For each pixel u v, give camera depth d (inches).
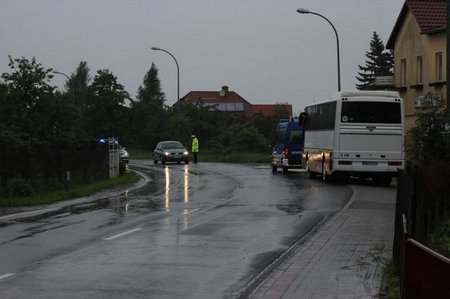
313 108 1234.0
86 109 2923.2
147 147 3058.6
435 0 1470.2
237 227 554.9
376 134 1054.4
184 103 3230.8
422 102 621.6
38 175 930.7
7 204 772.0
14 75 1234.6
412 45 1465.3
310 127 1258.6
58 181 987.9
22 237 503.8
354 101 1055.0
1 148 957.8
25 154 901.2
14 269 374.6
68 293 315.3
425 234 424.8
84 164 1108.5
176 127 2935.5
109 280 344.8
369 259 388.8
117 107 2930.6
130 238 494.9
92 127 2898.6
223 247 450.6
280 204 752.3
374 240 463.2
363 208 682.8
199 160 2354.8
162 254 423.8
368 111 1055.0
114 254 424.5
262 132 3088.1
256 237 497.4
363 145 1055.0
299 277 342.3
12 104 1218.6
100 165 1203.9
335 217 602.5
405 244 229.8
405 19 1497.3
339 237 478.0
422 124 603.2
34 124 1222.3
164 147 2043.6
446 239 424.8
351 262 380.2
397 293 295.1
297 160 1418.6
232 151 2645.2
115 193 955.3
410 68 1476.4
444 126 598.2
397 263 342.6
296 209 697.0
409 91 1480.1
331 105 1093.1
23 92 1239.5
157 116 3088.1
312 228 546.9
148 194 925.2
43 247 454.0
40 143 1128.8
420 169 405.4
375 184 1104.8
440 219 493.0
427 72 1393.9
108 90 2918.3
